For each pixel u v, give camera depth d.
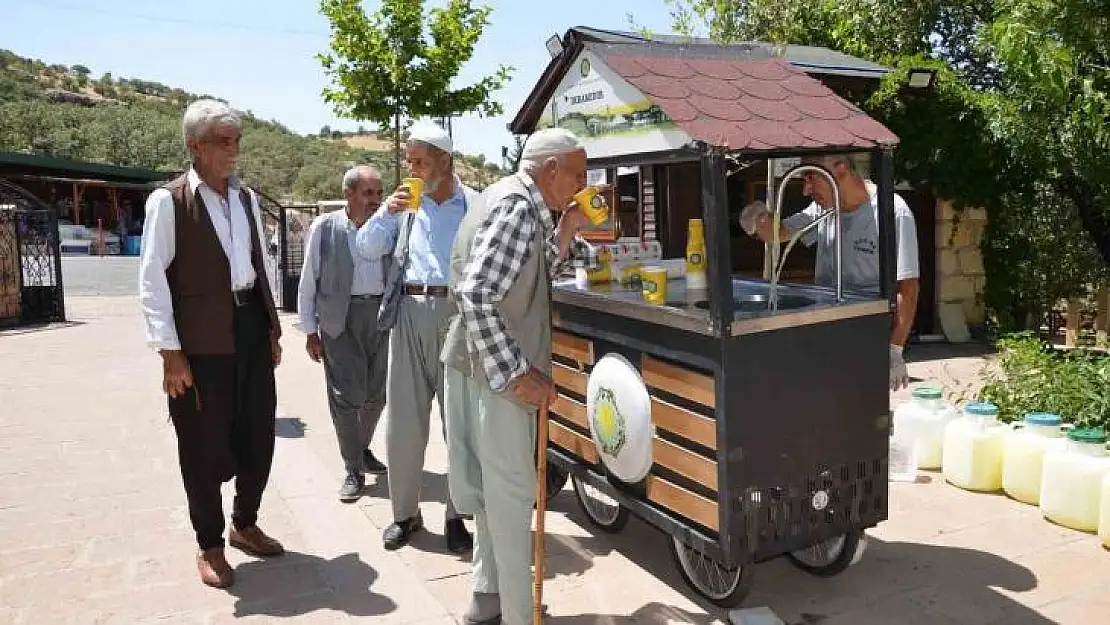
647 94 3.06
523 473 3.01
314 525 4.29
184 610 3.36
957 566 3.62
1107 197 7.64
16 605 3.40
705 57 3.49
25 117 73.69
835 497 3.16
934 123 8.91
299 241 13.90
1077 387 4.82
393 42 9.59
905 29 11.94
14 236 12.65
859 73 8.56
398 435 3.91
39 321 12.86
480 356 2.78
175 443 5.86
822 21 12.50
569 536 4.11
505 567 3.04
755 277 4.31
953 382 7.20
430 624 3.26
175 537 4.12
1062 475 3.98
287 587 3.58
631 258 4.15
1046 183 9.05
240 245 3.53
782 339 2.96
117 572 3.72
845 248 3.63
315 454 5.55
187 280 3.38
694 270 3.54
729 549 2.94
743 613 3.20
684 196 4.95
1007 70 7.72
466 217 3.06
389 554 3.93
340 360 4.61
